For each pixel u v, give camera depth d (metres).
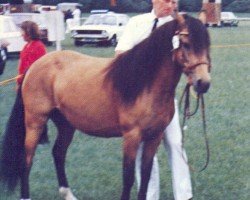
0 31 26.59
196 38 6.20
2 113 14.00
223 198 8.01
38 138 7.67
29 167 7.69
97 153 10.39
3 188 8.00
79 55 7.50
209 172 9.10
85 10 72.06
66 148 7.99
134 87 6.61
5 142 7.76
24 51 10.70
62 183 7.96
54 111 7.60
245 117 13.52
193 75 6.23
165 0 7.03
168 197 8.09
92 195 8.16
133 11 70.38
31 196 8.15
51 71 7.46
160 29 6.52
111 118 6.91
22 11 44.69
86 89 7.04
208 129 12.19
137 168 7.41
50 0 70.38
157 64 6.52
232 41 37.03
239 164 9.58
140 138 6.70
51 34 17.45
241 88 18.00
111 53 28.84
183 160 7.30
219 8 54.00
